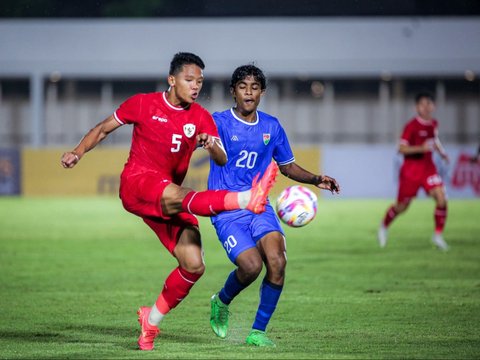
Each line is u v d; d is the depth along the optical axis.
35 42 104.44
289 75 104.88
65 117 106.56
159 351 20.62
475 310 28.12
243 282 21.45
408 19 104.69
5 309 28.39
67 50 104.62
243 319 26.64
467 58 103.69
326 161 87.81
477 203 80.44
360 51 104.19
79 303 29.75
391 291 32.47
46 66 104.12
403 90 105.81
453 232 56.47
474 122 105.31
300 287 33.44
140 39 105.50
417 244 49.66
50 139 106.31
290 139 106.25
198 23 105.75
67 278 36.28
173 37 105.44
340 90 106.12
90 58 104.69
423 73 103.94
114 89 107.12
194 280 20.55
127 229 58.88
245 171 22.83
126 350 20.84
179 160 20.91
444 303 29.61
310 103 106.25
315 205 22.47
